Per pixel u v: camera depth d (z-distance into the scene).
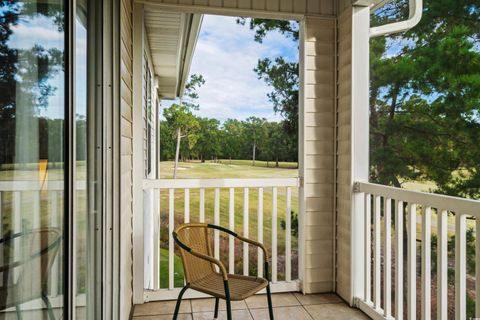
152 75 5.73
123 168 2.38
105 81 1.94
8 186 0.88
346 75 3.09
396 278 2.43
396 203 2.45
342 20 3.17
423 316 2.16
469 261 2.98
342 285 3.12
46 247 1.09
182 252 2.30
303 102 3.24
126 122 2.56
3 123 0.85
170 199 3.04
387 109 3.69
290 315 2.78
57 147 1.17
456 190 2.95
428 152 3.20
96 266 1.79
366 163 3.00
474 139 2.83
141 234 2.96
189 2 3.00
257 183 3.16
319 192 3.25
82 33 1.48
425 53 3.27
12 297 0.90
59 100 1.18
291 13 3.18
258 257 3.23
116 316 2.27
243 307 2.92
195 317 2.72
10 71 0.87
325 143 3.26
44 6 1.05
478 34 2.85
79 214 1.44
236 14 3.14
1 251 0.85
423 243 2.17
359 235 2.97
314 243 3.24
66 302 1.23
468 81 2.89
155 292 3.01
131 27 2.92
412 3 2.90
